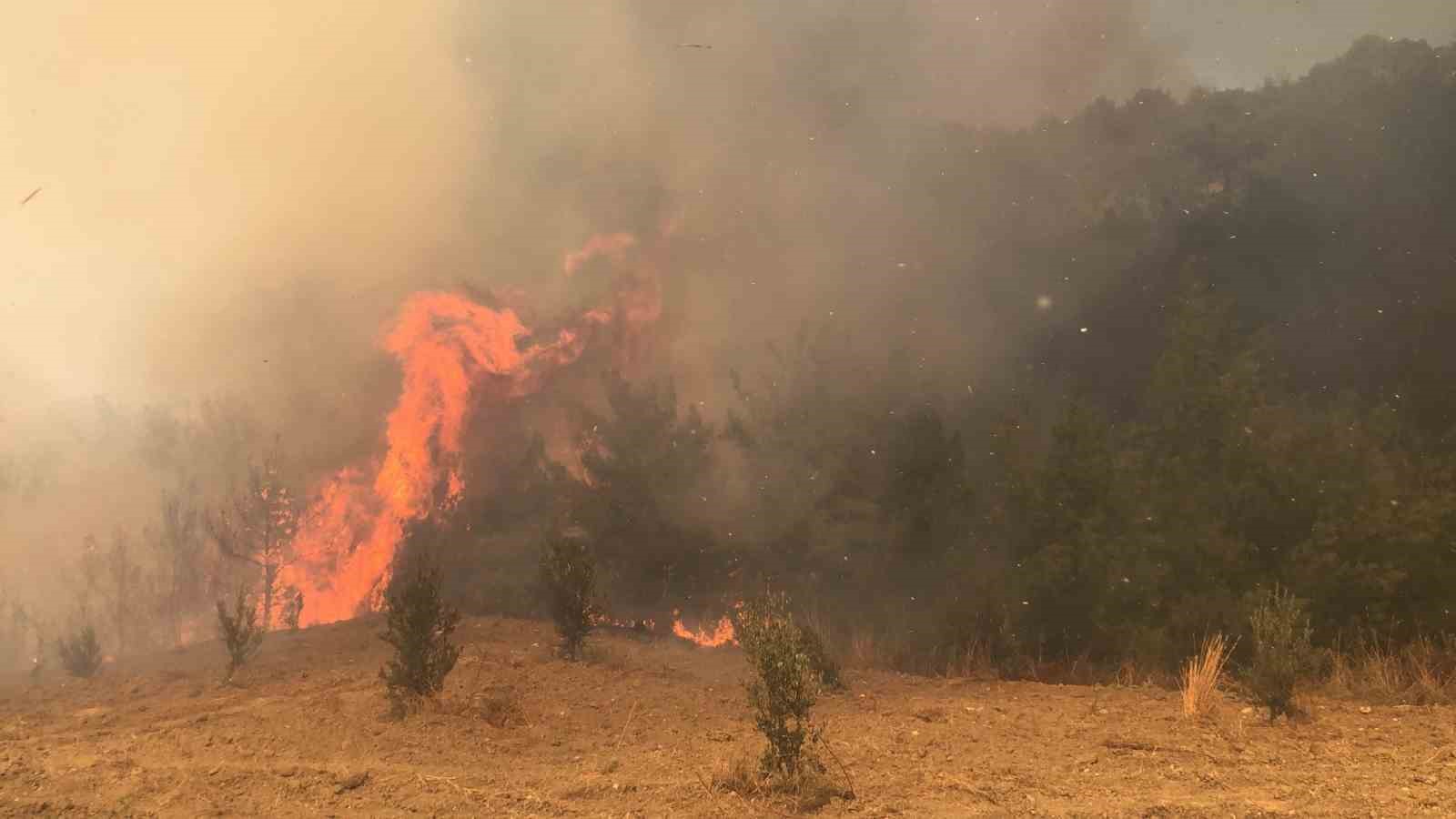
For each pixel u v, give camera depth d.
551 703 7.30
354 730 6.49
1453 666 8.03
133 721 7.05
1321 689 7.65
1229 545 9.53
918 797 5.01
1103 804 4.83
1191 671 7.53
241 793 5.21
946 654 9.93
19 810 4.93
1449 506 9.01
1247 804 4.79
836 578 12.70
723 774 5.30
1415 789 5.03
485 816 4.86
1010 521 11.26
